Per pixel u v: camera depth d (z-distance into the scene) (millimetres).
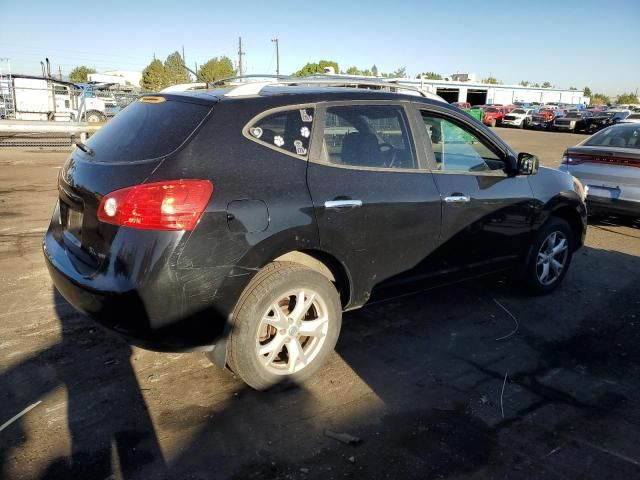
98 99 24219
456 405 3211
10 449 2684
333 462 2682
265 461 2672
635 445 2891
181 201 2738
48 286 4793
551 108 43438
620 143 7773
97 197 2885
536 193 4656
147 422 2941
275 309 3164
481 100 63219
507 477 2613
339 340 4004
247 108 3115
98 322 2904
